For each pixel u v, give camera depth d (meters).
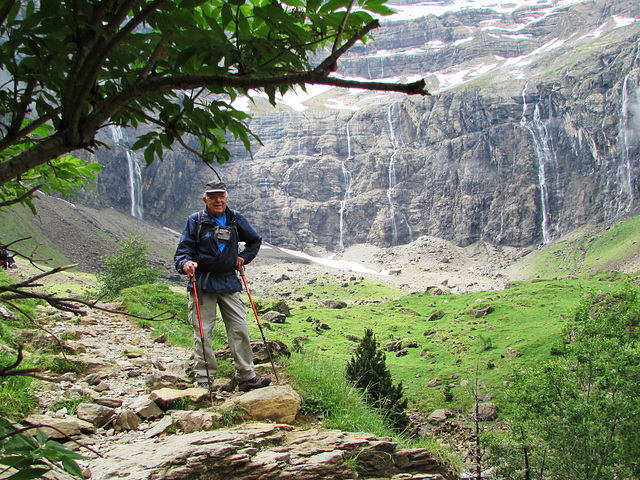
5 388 5.50
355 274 154.38
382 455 5.79
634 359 21.02
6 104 1.76
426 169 193.00
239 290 6.46
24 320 10.10
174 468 4.46
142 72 1.62
